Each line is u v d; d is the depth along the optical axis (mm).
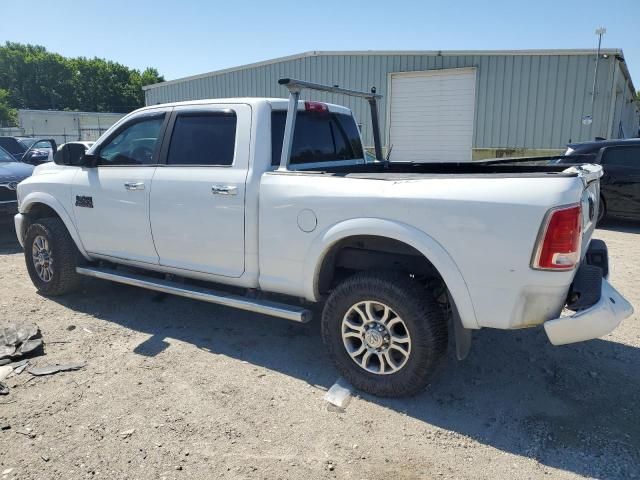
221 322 4695
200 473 2689
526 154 16062
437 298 3533
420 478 2674
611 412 3277
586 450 2889
